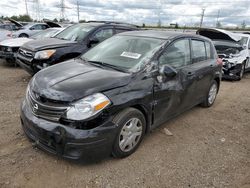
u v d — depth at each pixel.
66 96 2.68
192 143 3.66
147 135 3.80
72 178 2.73
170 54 3.74
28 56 6.00
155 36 3.96
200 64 4.51
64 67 3.49
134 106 3.15
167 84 3.55
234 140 3.85
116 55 3.74
